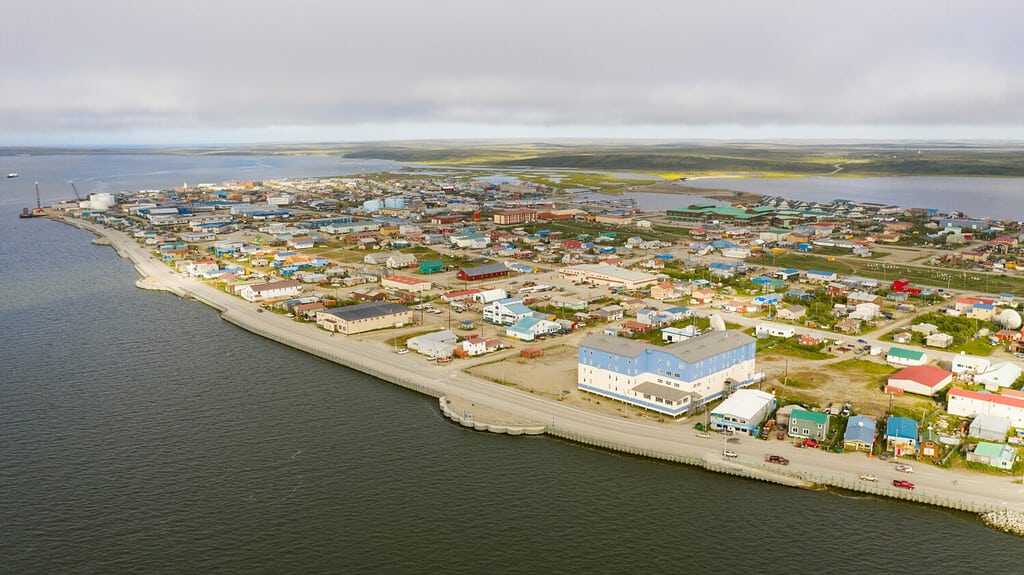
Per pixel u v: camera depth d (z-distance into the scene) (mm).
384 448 109250
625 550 82938
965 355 141625
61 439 112188
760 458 102125
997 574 78062
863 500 93125
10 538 85062
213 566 80000
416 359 148625
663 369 124125
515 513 90812
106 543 84250
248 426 117312
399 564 80375
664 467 102875
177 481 98812
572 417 118062
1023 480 95562
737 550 82750
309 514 90562
